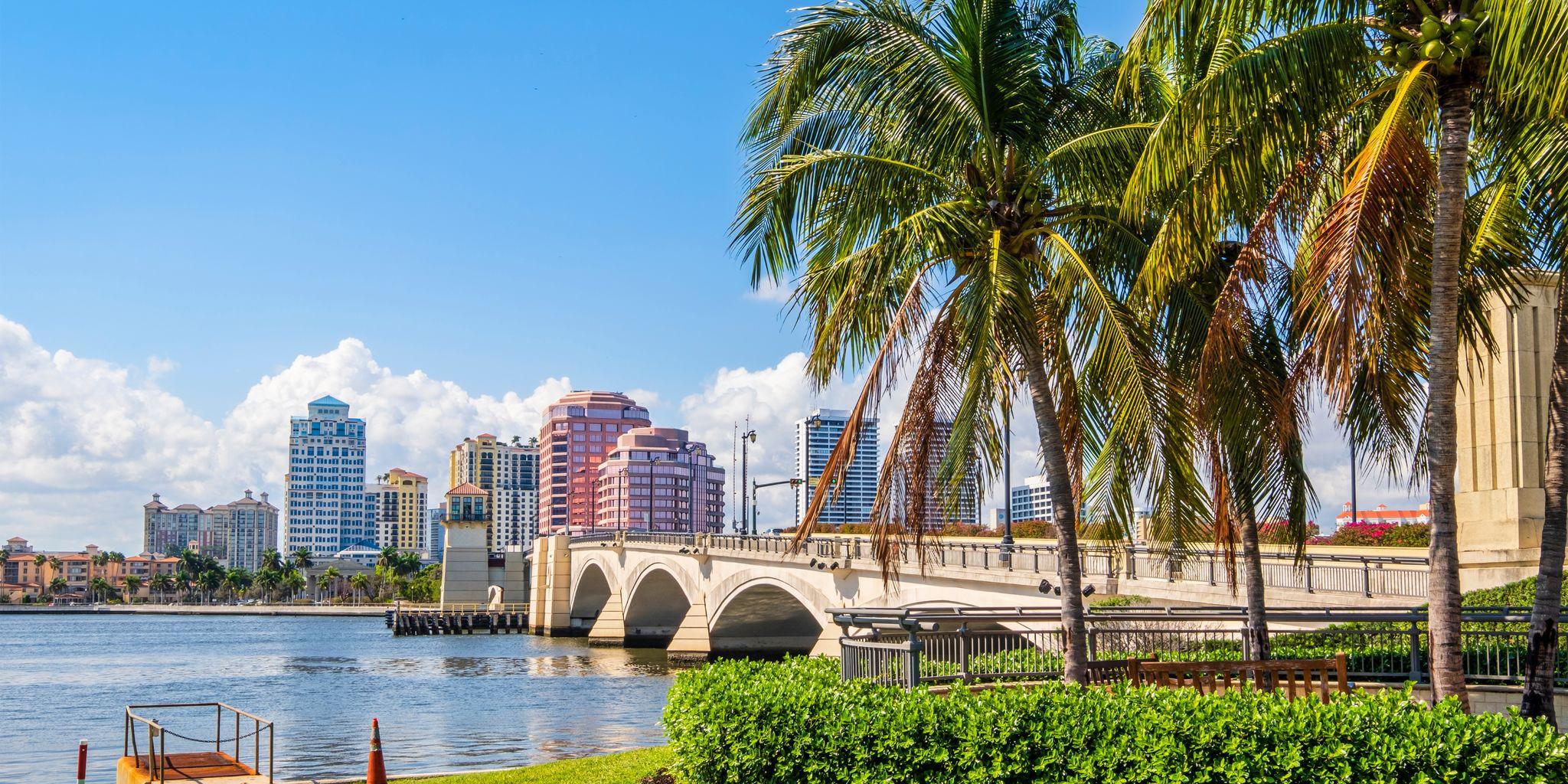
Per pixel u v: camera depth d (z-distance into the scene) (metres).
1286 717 10.70
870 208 16.86
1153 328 16.22
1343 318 12.40
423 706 54.91
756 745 12.79
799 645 83.62
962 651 20.31
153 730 19.62
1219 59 15.18
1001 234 16.39
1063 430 17.62
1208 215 14.37
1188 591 31.72
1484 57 12.95
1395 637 21.72
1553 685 13.54
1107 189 16.30
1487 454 33.41
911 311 15.94
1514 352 32.62
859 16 16.11
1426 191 13.40
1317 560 33.12
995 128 16.53
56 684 73.06
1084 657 15.93
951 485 15.54
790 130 16.89
